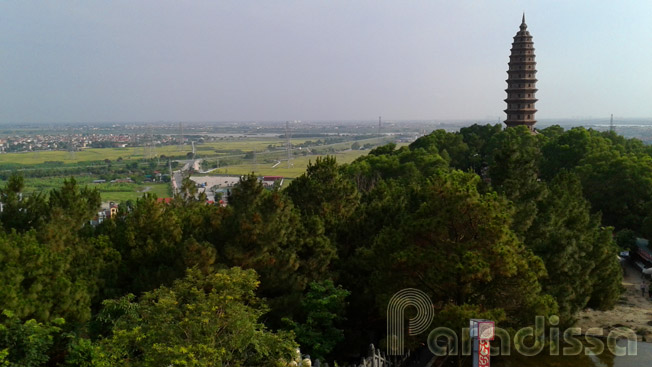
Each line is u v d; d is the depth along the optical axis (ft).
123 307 88.02
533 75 423.64
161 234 119.14
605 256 133.80
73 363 75.00
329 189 151.02
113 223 131.85
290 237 115.85
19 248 89.10
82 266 104.88
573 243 113.70
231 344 70.85
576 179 171.53
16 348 72.28
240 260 107.55
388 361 94.43
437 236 98.99
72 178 135.33
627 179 261.65
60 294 86.94
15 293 78.95
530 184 137.28
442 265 92.07
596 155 294.25
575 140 340.59
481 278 89.20
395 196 160.66
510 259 89.61
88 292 98.63
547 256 112.57
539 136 386.52
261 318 104.58
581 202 159.22
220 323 72.08
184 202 195.93
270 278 106.93
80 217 128.36
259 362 76.64
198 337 69.31
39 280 86.69
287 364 76.13
